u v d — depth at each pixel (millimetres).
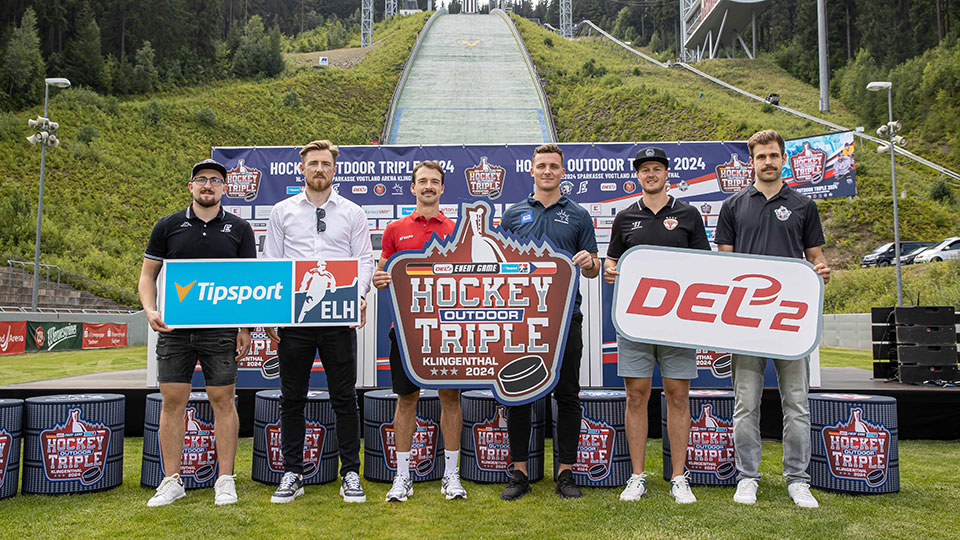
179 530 2783
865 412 3436
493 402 3752
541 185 3564
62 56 49312
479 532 2746
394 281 3328
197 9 64500
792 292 3275
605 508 3121
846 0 64438
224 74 62219
